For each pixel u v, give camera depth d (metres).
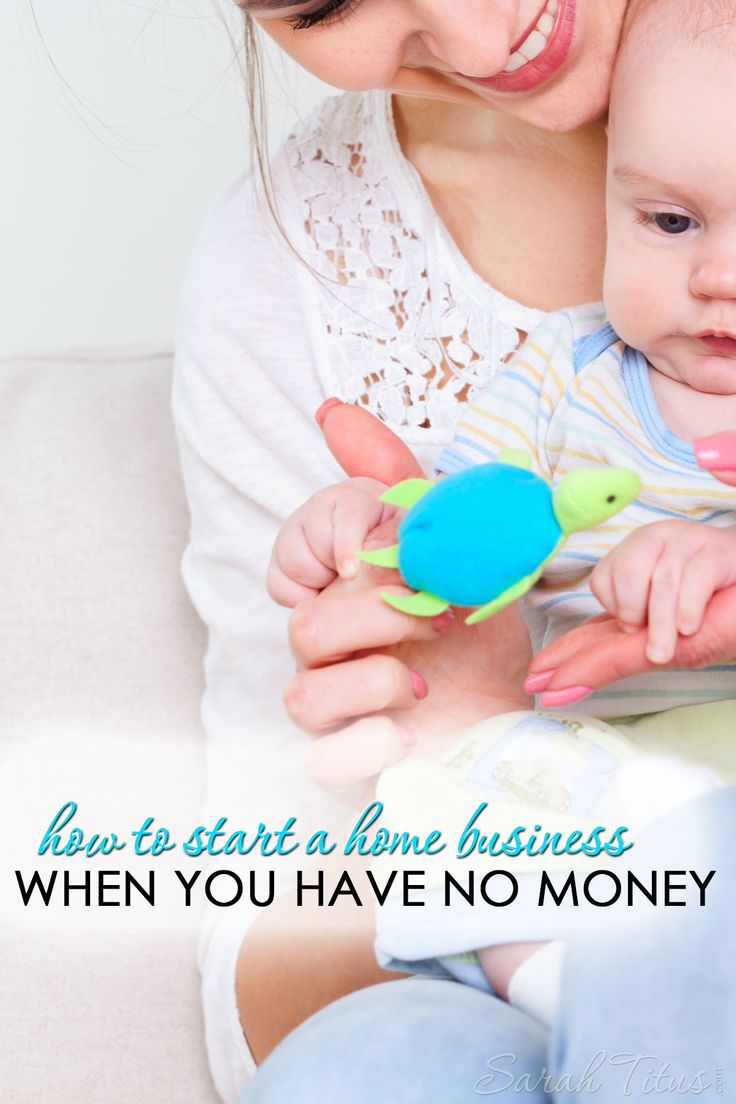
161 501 1.58
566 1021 0.80
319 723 1.03
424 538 0.89
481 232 1.31
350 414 1.10
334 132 1.40
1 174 2.07
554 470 1.19
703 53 1.02
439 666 1.11
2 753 1.45
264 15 1.06
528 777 1.01
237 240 1.41
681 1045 0.77
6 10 1.99
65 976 1.33
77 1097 1.28
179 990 1.32
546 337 1.23
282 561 1.07
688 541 0.95
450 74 1.11
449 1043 0.85
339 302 1.32
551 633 1.20
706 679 1.11
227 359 1.36
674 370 1.13
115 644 1.50
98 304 2.13
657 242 1.06
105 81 2.01
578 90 1.10
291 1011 1.17
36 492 1.58
